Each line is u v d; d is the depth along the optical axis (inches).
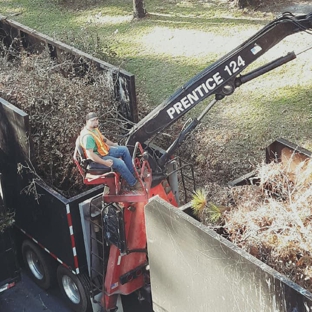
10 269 313.4
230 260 193.9
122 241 263.4
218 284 203.0
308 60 426.6
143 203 263.6
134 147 273.3
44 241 300.0
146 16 521.0
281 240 208.5
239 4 508.4
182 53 459.8
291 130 369.7
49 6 567.2
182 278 218.8
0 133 301.1
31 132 311.0
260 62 427.8
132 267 274.7
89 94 315.3
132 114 316.5
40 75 322.3
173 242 215.8
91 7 556.7
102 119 315.6
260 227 218.2
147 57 461.7
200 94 265.6
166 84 426.6
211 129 381.1
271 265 208.4
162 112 269.0
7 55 367.9
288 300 179.9
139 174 267.0
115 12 541.6
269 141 366.0
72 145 308.2
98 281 289.6
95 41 466.6
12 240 306.3
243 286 193.2
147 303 295.4
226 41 464.8
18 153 294.8
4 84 328.2
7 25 390.6
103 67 321.1
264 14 494.6
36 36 365.7
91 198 272.7
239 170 353.1
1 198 291.9
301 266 204.2
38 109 312.3
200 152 371.2
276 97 398.3
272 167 253.9
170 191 282.4
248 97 403.2
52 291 323.6
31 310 313.0
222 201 243.1
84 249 283.3
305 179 240.1
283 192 236.4
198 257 206.8
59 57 352.8
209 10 518.6
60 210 275.0
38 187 285.0
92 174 261.7
